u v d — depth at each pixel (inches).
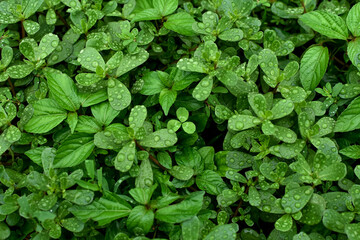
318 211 15.0
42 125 15.9
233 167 16.1
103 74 15.9
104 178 15.6
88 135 15.8
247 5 17.3
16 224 15.5
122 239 14.5
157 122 16.2
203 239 14.6
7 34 17.3
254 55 16.5
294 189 15.1
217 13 17.7
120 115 16.5
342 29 16.7
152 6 18.1
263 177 15.6
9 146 15.7
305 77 16.7
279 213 15.7
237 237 15.7
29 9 16.9
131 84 17.2
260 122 15.7
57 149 16.1
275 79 16.3
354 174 16.0
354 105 15.9
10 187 15.7
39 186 15.1
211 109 17.1
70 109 16.0
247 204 16.1
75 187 15.9
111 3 17.7
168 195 15.2
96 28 17.8
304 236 14.6
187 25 17.1
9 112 16.0
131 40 16.4
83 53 16.1
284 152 15.7
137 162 15.8
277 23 18.7
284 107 15.6
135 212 14.6
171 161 15.9
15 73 16.4
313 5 18.0
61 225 14.9
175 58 17.7
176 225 15.1
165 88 16.5
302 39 18.0
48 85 16.0
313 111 16.2
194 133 16.4
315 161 15.2
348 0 18.9
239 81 16.4
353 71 16.9
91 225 15.1
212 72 16.0
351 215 14.9
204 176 16.0
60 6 17.8
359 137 16.3
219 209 16.1
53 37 16.6
